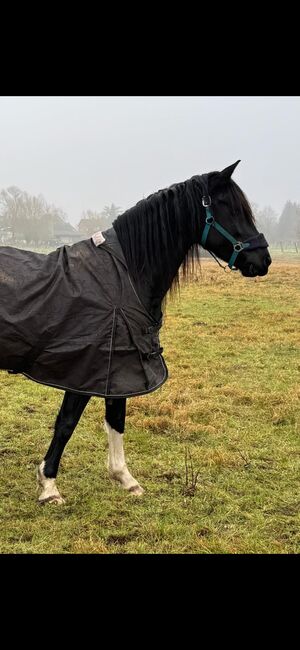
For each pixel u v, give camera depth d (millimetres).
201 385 5625
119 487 3305
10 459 3736
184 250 3102
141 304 2916
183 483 3379
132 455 3822
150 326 2975
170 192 3043
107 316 2801
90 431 4301
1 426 4387
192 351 7148
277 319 9555
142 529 2832
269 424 4504
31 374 2924
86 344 2775
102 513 2980
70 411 2973
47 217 56844
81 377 2820
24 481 3389
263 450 3926
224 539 2746
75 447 3967
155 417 4562
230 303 11531
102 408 4836
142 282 2990
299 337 8047
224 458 3689
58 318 2785
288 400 5059
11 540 2723
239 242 3062
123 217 3047
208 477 3465
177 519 2938
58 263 2914
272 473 3549
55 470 3080
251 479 3449
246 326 8930
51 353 2799
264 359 6805
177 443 4066
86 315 2805
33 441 4078
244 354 7066
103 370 2809
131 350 2852
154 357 3027
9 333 2754
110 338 2795
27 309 2773
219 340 7875
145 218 3004
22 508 3025
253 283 15156
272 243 67438
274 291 13469
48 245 55469
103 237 2996
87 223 60656
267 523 2904
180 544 2711
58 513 2992
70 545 2699
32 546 2656
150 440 4113
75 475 3502
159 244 3004
